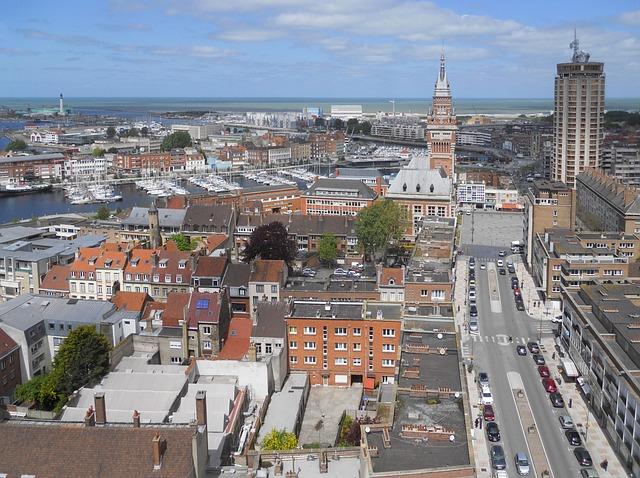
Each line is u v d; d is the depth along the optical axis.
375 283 198.50
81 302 171.25
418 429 96.25
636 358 129.38
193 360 148.12
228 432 121.25
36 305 170.75
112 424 98.88
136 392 129.88
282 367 156.00
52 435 94.62
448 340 133.75
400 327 157.25
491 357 177.25
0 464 92.44
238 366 146.00
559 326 189.88
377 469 88.06
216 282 198.62
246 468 105.75
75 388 141.75
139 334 162.38
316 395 159.62
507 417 145.00
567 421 140.62
